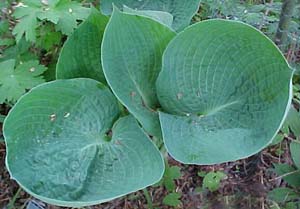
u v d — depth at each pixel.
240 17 1.09
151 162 0.73
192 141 0.76
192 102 0.81
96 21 0.82
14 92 0.89
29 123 0.75
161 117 0.78
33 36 0.93
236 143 0.75
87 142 0.77
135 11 0.83
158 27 0.79
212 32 0.76
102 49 0.75
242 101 0.79
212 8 1.12
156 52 0.81
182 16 0.97
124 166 0.74
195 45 0.78
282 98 0.73
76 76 0.86
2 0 1.04
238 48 0.77
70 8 0.95
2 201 0.93
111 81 0.77
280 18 0.99
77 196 0.69
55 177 0.71
